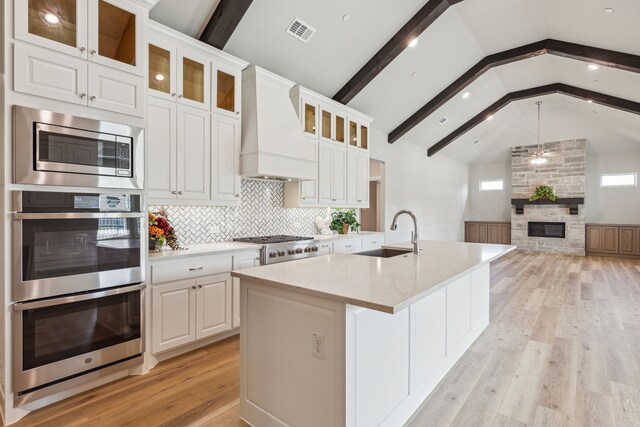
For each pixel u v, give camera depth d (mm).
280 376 1818
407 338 2049
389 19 4023
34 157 2020
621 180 8906
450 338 2707
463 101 6863
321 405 1636
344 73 4676
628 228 8477
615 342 3248
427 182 8500
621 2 3400
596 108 7297
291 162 3848
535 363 2824
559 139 9281
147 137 2801
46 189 2086
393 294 1517
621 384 2480
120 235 2418
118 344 2436
